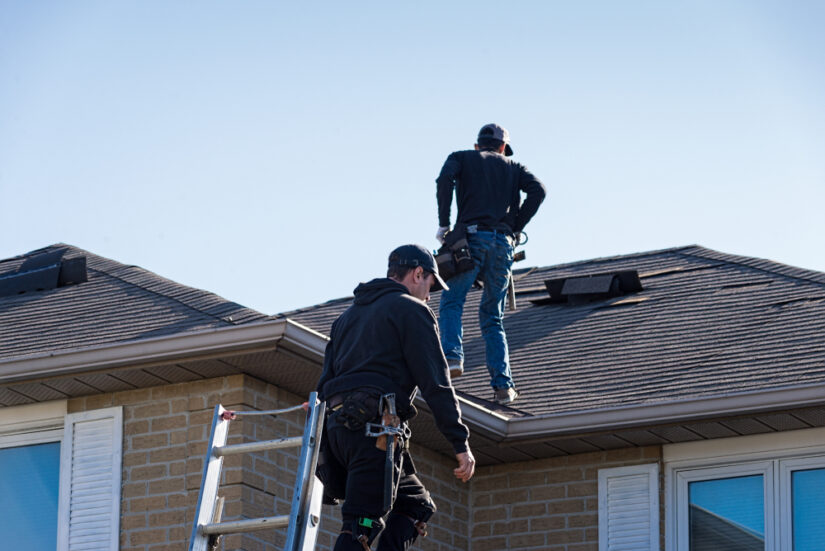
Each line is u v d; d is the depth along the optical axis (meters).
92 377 18.11
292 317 25.42
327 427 10.38
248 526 10.15
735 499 19.52
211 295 20.39
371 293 10.75
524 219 20.27
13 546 18.75
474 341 23.95
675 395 19.14
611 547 20.08
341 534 10.11
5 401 19.09
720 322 21.89
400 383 10.37
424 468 20.58
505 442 20.03
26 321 20.77
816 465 19.05
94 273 22.98
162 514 17.89
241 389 17.86
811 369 18.81
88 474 18.53
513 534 20.86
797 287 22.75
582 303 24.88
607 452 20.48
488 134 20.66
